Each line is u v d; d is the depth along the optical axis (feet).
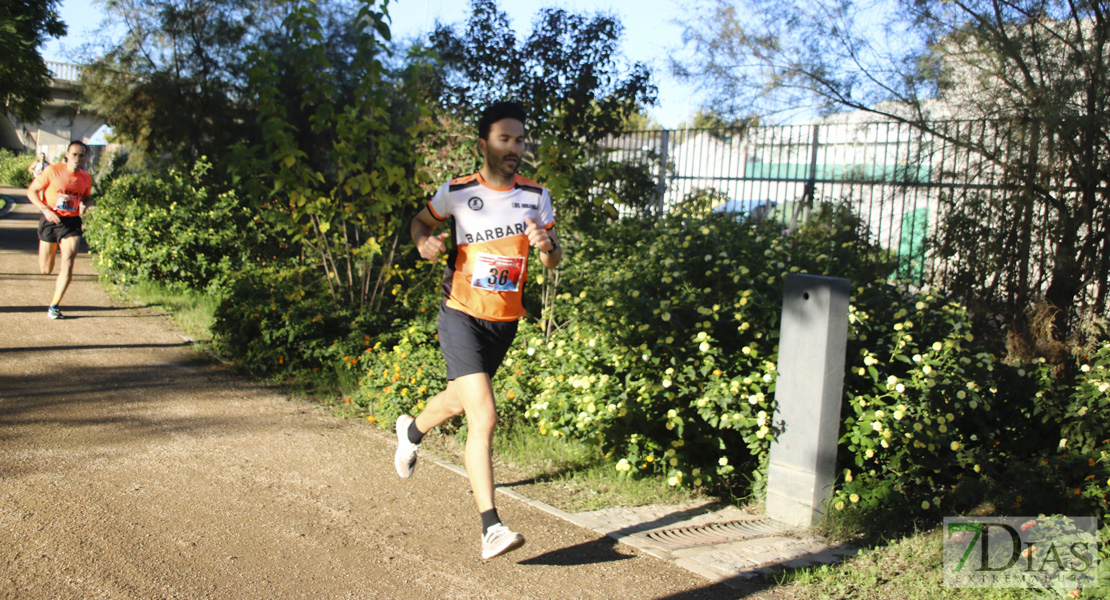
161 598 9.89
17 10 56.90
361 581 10.85
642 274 18.44
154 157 65.26
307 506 13.47
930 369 15.44
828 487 14.26
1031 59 21.66
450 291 11.56
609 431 15.84
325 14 59.88
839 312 14.05
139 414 18.15
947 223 23.26
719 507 15.31
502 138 11.25
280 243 35.88
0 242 48.08
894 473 15.19
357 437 17.85
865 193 26.58
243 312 24.13
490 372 11.89
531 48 32.32
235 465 15.29
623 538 12.91
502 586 11.00
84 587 9.96
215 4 62.28
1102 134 20.53
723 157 35.32
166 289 34.04
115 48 63.57
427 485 15.03
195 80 62.23
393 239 28.17
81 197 27.76
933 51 23.31
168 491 13.58
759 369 15.67
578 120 32.63
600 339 17.08
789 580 11.77
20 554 10.66
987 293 22.79
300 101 55.83
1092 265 21.49
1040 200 21.76
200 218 35.40
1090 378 17.04
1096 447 16.28
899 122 25.12
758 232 20.86
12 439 15.62
